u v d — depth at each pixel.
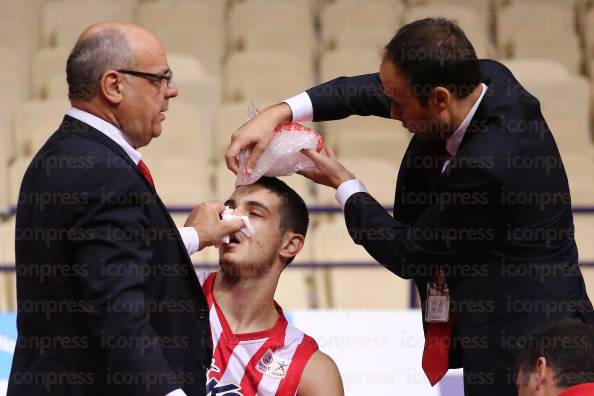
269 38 11.64
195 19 11.83
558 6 12.24
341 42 11.61
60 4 11.66
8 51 10.96
